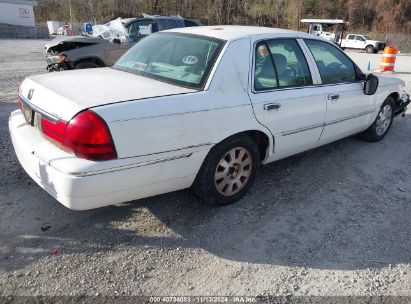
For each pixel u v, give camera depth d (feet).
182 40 13.07
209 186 11.84
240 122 11.73
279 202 13.29
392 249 11.14
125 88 10.67
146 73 12.44
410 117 24.62
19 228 11.03
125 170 9.65
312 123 14.30
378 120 19.01
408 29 173.99
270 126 12.70
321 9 181.57
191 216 12.12
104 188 9.49
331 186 14.69
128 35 35.65
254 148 12.66
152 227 11.48
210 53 11.88
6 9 116.67
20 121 11.71
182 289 9.27
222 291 9.27
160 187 10.74
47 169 9.59
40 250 10.22
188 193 13.39
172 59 12.46
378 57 87.97
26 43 80.38
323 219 12.44
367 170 16.29
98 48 30.89
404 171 16.44
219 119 11.18
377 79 16.37
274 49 13.15
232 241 11.09
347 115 16.05
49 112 9.91
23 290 8.91
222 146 11.61
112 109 9.36
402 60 78.43
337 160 17.08
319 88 14.37
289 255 10.64
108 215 11.93
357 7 180.24
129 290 9.13
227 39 12.16
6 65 43.16
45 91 10.50
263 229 11.72
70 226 11.28
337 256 10.71
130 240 10.86
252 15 175.32
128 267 9.85
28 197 12.56
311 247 11.03
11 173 13.99
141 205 12.55
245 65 12.03
